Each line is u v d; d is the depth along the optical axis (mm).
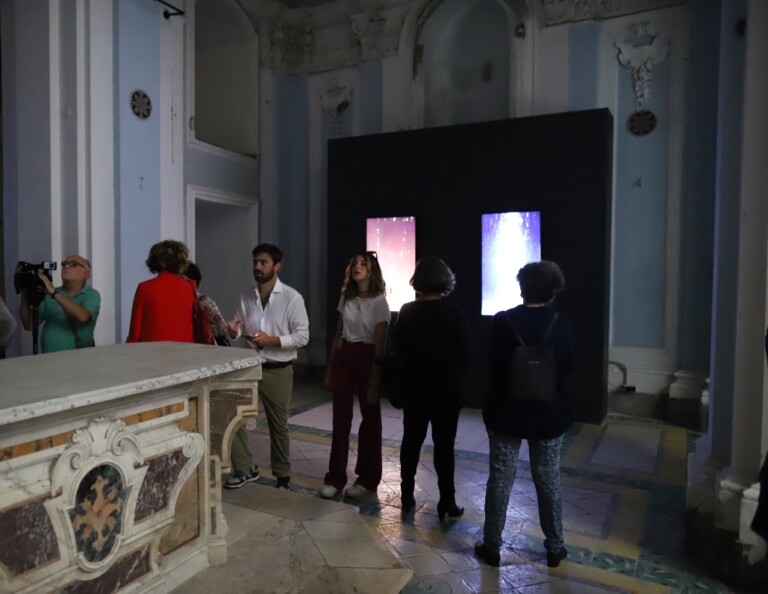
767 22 2682
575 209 5719
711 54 5691
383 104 7262
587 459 4598
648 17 5953
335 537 2617
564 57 6246
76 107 4910
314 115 7832
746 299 2732
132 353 2297
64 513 1626
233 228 7594
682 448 4922
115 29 5129
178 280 3328
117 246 5176
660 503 3697
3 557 1494
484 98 7016
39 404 1442
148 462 1921
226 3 6996
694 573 2834
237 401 2312
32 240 5043
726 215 2998
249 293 3740
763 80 2689
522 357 2645
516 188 5949
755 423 2740
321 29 7754
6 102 5113
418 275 3273
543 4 6316
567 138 5727
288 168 7996
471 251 6168
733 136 2990
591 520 3439
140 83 5383
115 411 1801
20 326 5078
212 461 2324
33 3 4918
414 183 6418
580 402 5711
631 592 2660
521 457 4566
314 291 7879
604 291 5664
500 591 2664
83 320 3693
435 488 3900
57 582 1625
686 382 5770
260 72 7551
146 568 1976
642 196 6035
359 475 3730
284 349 3617
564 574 2816
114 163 5145
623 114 6098
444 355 3250
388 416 5930
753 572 2666
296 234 7984
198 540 2242
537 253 5859
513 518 3455
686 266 5852
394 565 2375
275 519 2818
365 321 3607
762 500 1783
